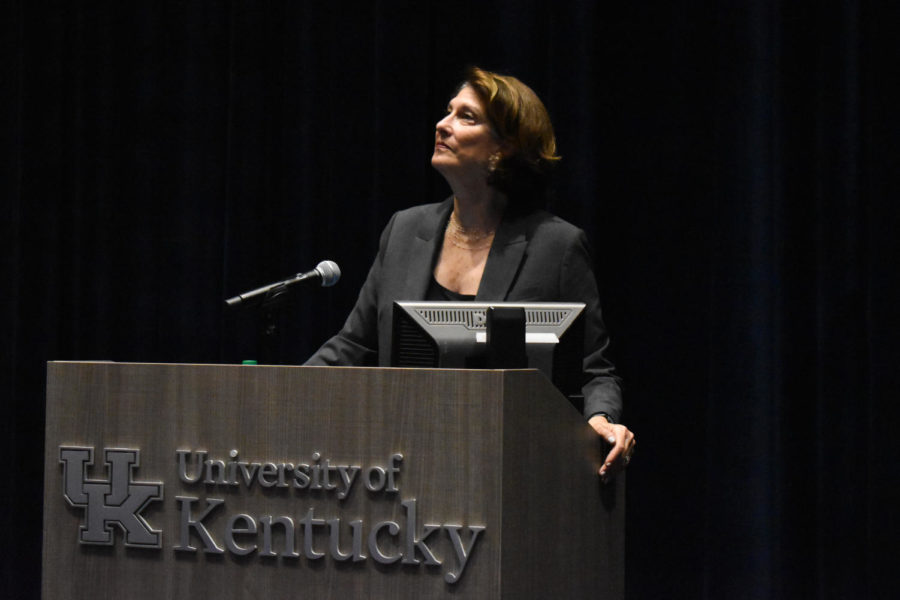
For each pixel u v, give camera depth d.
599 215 6.86
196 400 3.28
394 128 7.12
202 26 7.70
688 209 6.74
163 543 3.27
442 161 4.60
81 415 3.37
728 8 6.64
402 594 3.06
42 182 7.96
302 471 3.17
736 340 6.52
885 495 6.32
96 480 3.34
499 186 4.65
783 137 6.55
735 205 6.57
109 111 7.82
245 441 3.23
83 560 3.34
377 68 7.15
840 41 6.49
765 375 6.45
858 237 6.46
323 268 4.18
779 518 6.40
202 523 3.24
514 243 4.56
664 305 6.73
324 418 3.17
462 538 3.03
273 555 3.17
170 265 7.66
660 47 6.83
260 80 7.54
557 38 6.80
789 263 6.55
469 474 3.04
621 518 4.04
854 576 6.37
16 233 7.97
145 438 3.31
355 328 4.88
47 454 3.39
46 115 7.98
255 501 3.21
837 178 6.48
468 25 7.11
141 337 7.67
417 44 7.12
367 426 3.13
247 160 7.50
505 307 3.57
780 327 6.50
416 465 3.08
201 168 7.64
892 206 6.43
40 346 7.91
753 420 6.45
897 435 6.33
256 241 7.48
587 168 6.73
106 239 7.77
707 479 6.52
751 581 6.38
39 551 7.80
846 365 6.41
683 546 6.60
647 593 6.63
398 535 3.08
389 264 4.75
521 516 3.13
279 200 7.55
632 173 6.85
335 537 3.12
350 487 3.12
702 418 6.63
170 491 3.28
